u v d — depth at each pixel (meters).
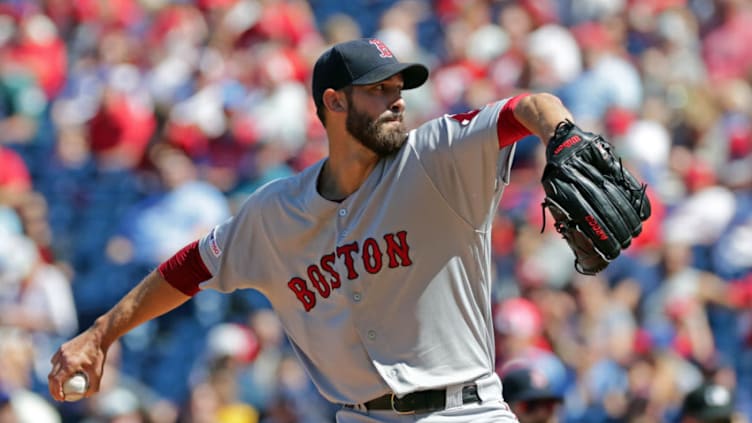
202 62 40.91
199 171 35.00
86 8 43.84
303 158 36.09
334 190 13.54
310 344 13.97
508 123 12.52
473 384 13.40
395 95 13.15
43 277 32.06
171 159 34.56
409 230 13.05
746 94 45.41
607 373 31.48
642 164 38.56
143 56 41.38
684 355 33.50
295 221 13.62
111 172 35.81
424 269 13.15
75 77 40.81
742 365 35.16
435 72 43.56
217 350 29.59
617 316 32.69
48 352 31.38
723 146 41.66
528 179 35.00
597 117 39.91
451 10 47.47
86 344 14.57
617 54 42.31
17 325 30.62
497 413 13.42
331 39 43.25
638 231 11.93
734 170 40.19
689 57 46.62
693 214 37.34
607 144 11.92
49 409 27.58
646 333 33.19
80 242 35.06
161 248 32.81
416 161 13.02
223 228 14.33
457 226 13.07
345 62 13.03
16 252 31.66
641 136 39.16
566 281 32.50
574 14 46.50
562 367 29.11
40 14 43.22
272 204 13.80
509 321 29.69
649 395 31.28
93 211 35.41
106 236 35.09
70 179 36.19
